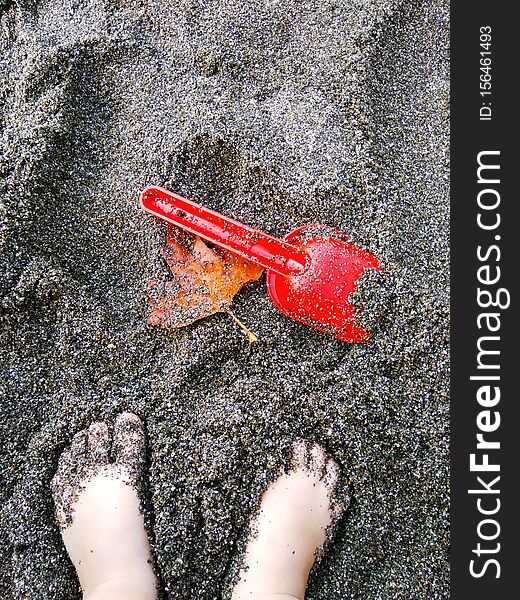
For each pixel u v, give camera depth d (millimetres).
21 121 419
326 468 391
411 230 436
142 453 395
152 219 421
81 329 412
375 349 414
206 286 418
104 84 436
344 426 397
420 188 445
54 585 382
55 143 419
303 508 379
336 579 393
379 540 399
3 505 397
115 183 427
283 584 364
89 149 430
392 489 404
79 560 377
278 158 424
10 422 407
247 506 383
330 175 424
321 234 417
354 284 404
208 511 380
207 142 421
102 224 427
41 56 425
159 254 421
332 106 437
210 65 438
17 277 405
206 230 397
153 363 418
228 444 391
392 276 418
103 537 372
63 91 423
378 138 440
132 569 367
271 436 393
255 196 426
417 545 406
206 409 408
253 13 446
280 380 409
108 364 415
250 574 368
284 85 442
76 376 412
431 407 415
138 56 439
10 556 391
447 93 458
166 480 389
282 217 427
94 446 393
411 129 453
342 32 446
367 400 404
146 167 425
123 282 426
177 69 438
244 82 441
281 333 417
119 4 445
